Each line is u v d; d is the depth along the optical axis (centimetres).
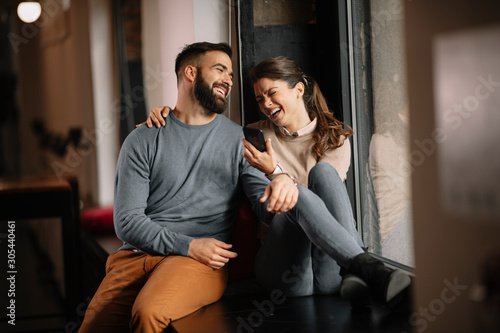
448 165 142
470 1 132
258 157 192
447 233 141
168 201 204
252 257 214
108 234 303
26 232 431
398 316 166
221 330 163
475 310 132
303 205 176
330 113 230
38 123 532
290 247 186
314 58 258
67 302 250
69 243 247
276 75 219
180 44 284
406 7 150
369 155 232
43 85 522
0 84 535
